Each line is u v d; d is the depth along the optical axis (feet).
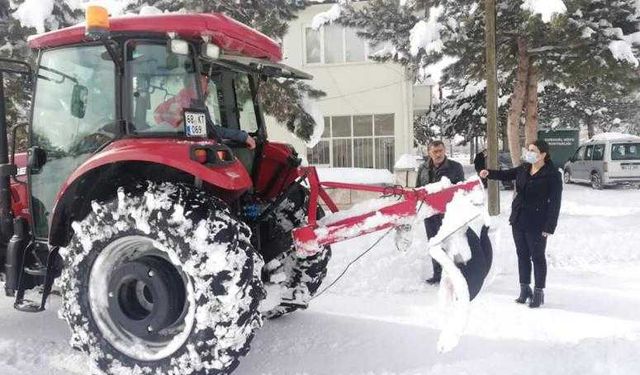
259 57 13.80
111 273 11.66
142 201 10.91
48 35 12.62
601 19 33.91
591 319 16.15
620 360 11.57
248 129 15.31
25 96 25.14
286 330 15.12
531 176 17.63
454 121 76.23
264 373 12.32
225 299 10.43
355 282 20.71
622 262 24.29
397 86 55.77
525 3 29.89
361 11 39.04
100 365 11.48
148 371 11.04
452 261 11.18
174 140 11.42
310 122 30.17
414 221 12.45
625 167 58.34
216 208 10.92
